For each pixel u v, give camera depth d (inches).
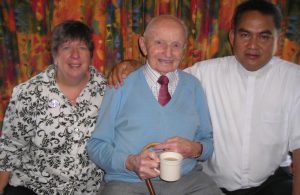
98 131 56.1
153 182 56.0
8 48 71.2
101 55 73.6
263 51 56.2
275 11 56.1
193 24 73.9
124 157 52.5
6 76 72.6
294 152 59.8
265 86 60.7
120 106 57.2
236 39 58.2
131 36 74.2
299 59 76.2
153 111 55.4
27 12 69.7
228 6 73.3
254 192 62.4
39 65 73.1
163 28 54.5
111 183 55.5
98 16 70.7
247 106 60.9
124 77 58.0
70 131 57.3
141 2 72.4
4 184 60.5
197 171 60.2
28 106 56.6
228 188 64.1
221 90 62.7
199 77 65.4
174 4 72.8
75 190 60.2
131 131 55.3
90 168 60.4
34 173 59.4
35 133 57.6
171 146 51.6
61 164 58.5
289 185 60.8
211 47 76.0
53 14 69.8
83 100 58.0
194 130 58.2
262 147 61.4
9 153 59.1
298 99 58.7
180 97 58.1
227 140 62.4
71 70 55.4
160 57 54.9
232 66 62.6
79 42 55.4
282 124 61.0
